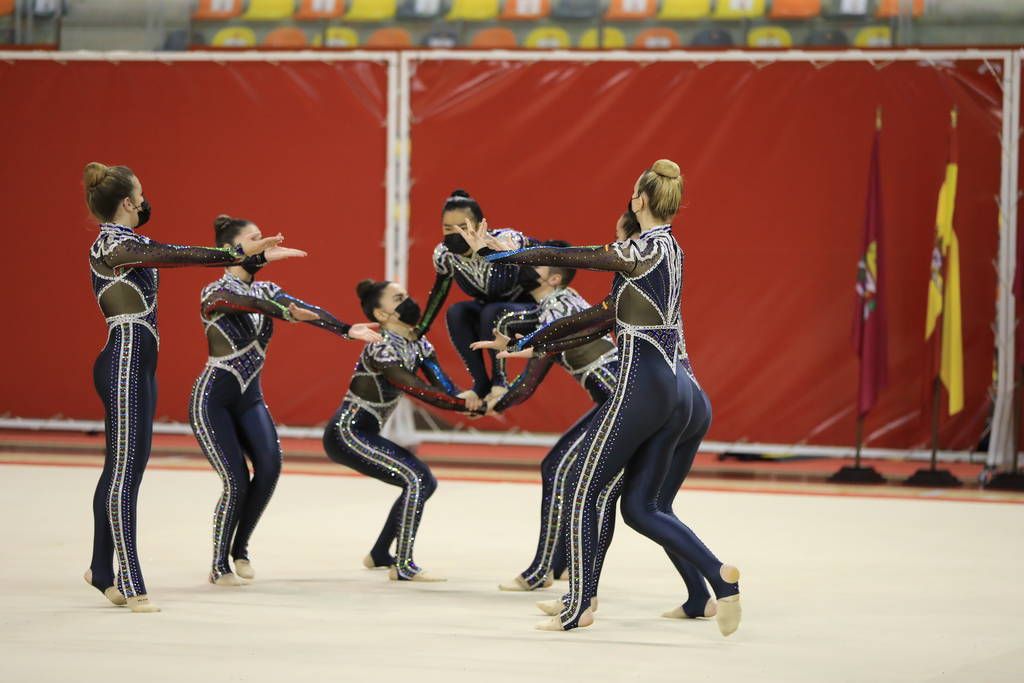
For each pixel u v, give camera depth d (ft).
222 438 48.42
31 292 98.94
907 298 89.35
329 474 83.71
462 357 51.78
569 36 110.52
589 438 39.37
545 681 34.01
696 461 92.53
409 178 94.27
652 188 39.70
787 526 64.28
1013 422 82.43
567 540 41.04
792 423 91.40
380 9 111.96
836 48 89.45
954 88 87.81
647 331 38.86
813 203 90.38
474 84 93.56
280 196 95.71
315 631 40.16
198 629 40.22
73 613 42.47
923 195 88.79
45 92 97.96
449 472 86.74
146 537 58.70
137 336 43.16
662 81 91.66
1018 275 82.33
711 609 42.83
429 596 46.62
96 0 111.34
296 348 96.22
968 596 47.11
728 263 91.66
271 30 112.68
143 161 97.09
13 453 90.94
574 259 38.55
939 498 76.18
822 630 41.16
